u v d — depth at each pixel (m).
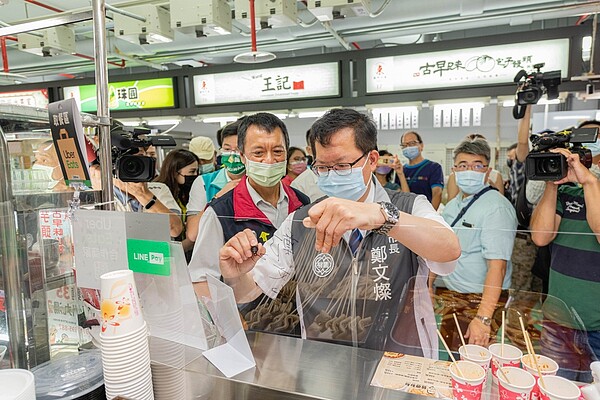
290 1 2.74
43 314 0.99
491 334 0.91
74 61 5.06
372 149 1.54
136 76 4.94
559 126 4.18
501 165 4.31
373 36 4.37
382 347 0.96
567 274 1.44
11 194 0.92
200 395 0.90
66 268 1.02
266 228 1.10
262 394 0.85
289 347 0.98
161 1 3.28
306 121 5.12
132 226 0.92
